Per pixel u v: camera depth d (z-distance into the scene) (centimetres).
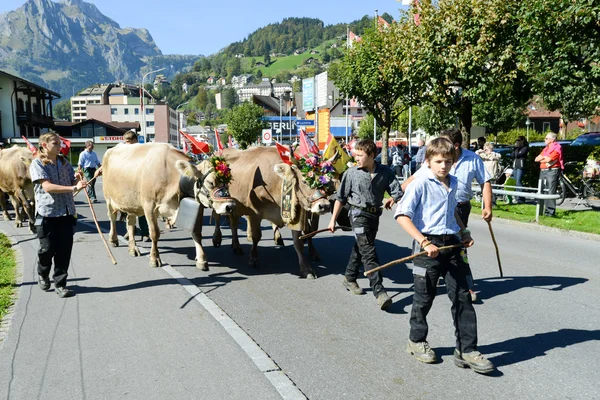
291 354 454
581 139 2000
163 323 529
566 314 550
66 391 388
